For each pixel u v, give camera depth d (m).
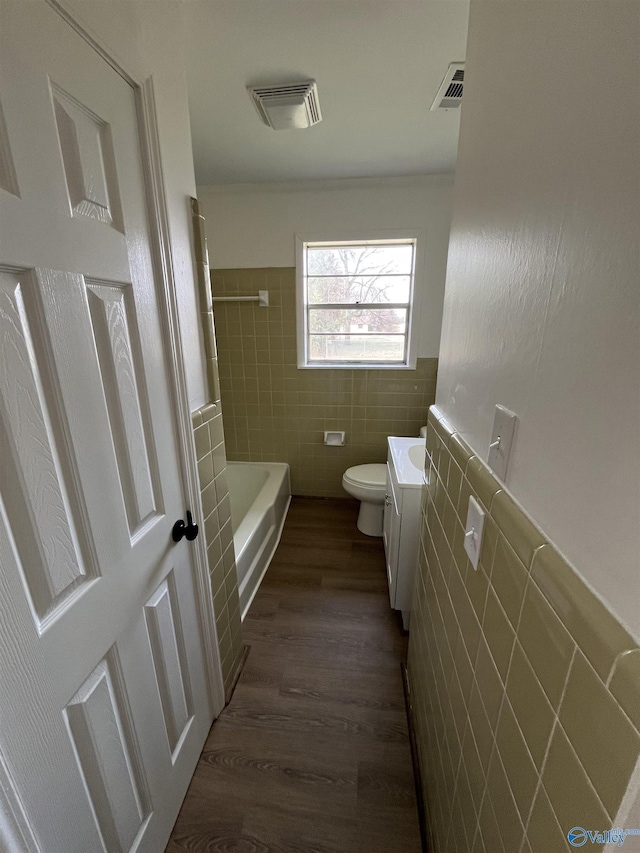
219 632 1.32
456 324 0.91
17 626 0.53
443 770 0.88
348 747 1.25
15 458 0.52
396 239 2.47
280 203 2.44
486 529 0.63
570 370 0.42
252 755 1.22
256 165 2.08
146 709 0.87
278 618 1.80
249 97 1.44
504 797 0.55
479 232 0.74
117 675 0.76
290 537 2.48
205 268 1.15
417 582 1.32
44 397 0.57
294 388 2.80
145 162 0.80
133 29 0.73
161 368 0.89
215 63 1.25
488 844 0.60
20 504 0.53
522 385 0.54
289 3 1.01
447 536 0.91
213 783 1.15
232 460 3.02
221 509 1.31
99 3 0.64
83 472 0.65
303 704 1.39
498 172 0.64
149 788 0.90
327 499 3.01
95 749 0.69
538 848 0.45
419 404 2.74
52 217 0.57
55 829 0.60
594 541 0.37
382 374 2.70
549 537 0.46
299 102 1.42
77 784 0.65
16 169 0.51
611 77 0.35
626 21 0.33
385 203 2.38
